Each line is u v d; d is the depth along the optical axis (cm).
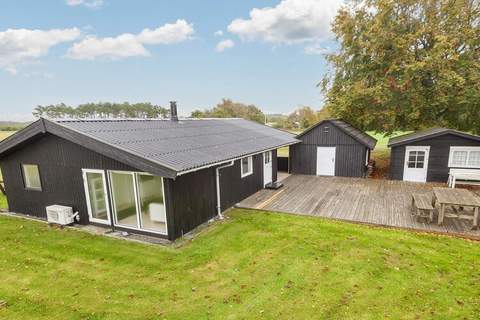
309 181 1402
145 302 461
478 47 1534
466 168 1248
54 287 512
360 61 1759
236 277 531
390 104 1603
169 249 658
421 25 1589
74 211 845
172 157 708
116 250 661
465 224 772
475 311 418
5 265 599
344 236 709
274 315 420
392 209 923
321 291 477
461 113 1537
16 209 960
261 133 1457
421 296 457
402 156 1356
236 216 891
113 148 667
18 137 821
